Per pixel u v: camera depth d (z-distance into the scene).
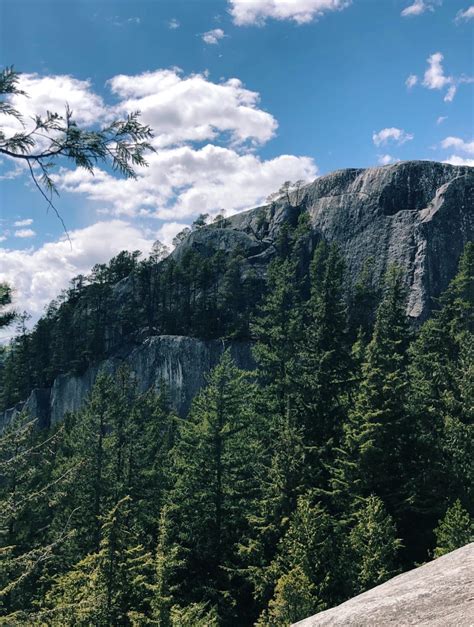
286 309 51.19
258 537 27.56
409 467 29.81
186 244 129.75
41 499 31.53
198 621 22.95
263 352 44.56
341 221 116.38
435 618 4.31
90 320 115.69
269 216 131.50
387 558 22.28
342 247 112.94
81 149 6.29
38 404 109.50
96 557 22.48
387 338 44.72
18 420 37.16
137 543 29.09
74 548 33.69
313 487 29.05
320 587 21.80
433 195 110.56
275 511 27.56
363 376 35.94
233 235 126.00
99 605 21.05
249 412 38.25
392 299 51.28
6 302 9.73
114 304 117.56
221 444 31.83
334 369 37.34
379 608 4.80
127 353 103.62
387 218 111.25
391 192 113.75
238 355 91.56
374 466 28.39
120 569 22.25
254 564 27.22
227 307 99.31
